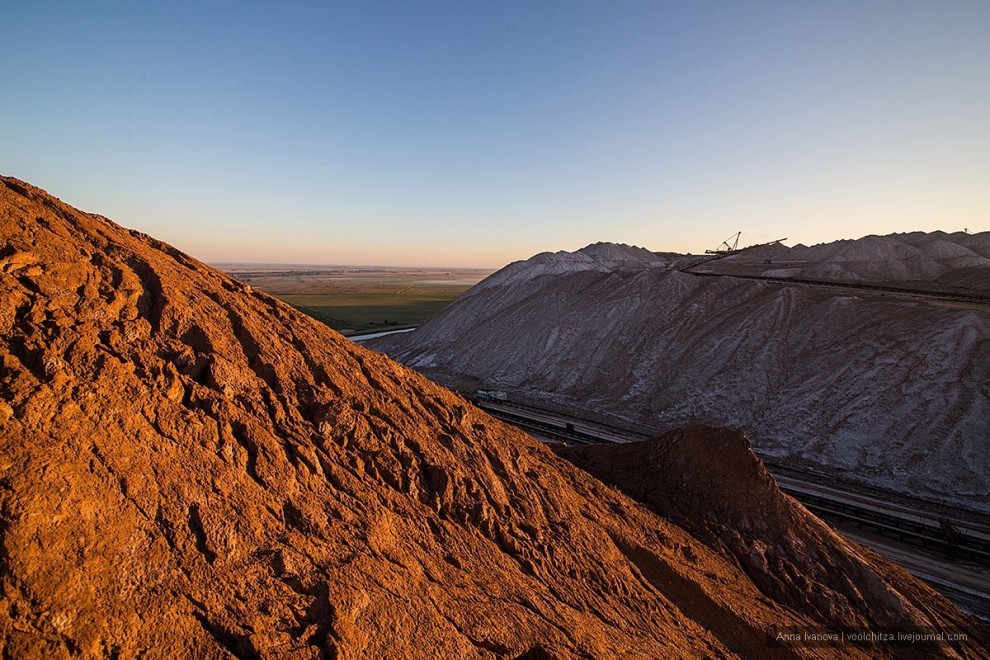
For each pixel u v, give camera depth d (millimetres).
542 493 15523
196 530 8188
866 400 41812
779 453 40906
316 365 13750
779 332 54000
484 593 10484
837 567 18578
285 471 10117
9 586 6242
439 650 8578
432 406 16188
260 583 8016
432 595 9586
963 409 37500
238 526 8555
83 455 7852
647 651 11477
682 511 20359
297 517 9453
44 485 7105
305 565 8602
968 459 34531
